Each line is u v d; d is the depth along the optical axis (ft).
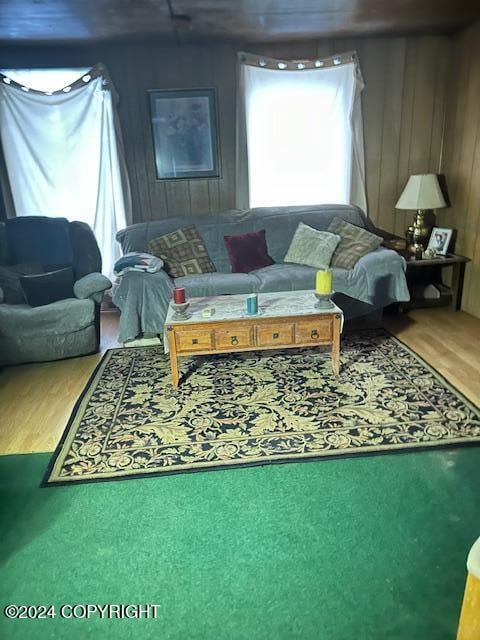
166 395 9.19
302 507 6.15
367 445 7.36
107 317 14.46
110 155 13.78
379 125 14.08
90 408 8.79
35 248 12.14
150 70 13.37
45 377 10.31
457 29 12.73
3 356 10.76
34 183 13.98
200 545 5.63
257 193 14.49
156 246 12.73
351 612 4.75
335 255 12.47
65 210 14.29
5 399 9.32
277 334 9.23
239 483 6.64
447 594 4.89
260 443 7.52
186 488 6.59
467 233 13.26
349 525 5.83
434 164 14.62
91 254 12.29
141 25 11.19
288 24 11.58
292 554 5.45
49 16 10.34
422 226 13.94
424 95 13.92
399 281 11.85
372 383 9.33
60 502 6.40
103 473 6.95
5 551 5.64
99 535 5.83
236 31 11.98
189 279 11.98
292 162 14.23
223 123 13.92
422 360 10.30
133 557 5.50
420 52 13.52
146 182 14.34
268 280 11.56
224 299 10.29
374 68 13.56
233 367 10.34
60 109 13.41
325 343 9.45
